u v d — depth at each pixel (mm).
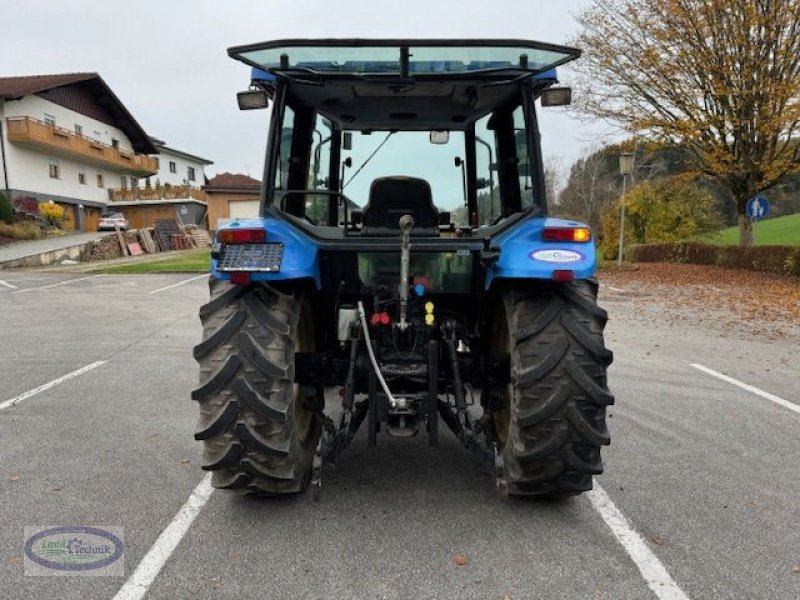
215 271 2766
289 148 3561
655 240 25141
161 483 3402
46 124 30922
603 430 2730
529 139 3211
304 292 3098
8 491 3307
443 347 3158
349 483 3363
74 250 22625
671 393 5344
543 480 2807
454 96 3539
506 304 2951
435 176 4016
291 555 2631
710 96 16844
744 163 17016
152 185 45875
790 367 6355
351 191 4051
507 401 3291
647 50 16484
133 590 2396
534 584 2418
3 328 8875
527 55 2857
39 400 5145
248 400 2656
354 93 3484
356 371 3068
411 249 2896
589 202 37469
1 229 25469
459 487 3316
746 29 15414
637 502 3150
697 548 2695
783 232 31547
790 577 2475
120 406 4957
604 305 11227
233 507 3078
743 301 11438
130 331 8602
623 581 2441
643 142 18094
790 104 15586
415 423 2926
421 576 2471
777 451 3922
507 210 3738
